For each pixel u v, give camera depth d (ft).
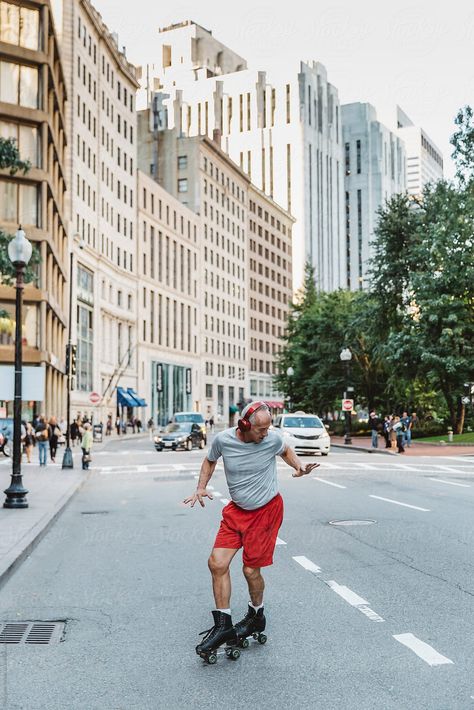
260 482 19.13
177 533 39.55
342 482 67.97
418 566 29.12
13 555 31.09
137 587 26.78
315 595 24.64
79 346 225.35
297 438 108.78
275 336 469.57
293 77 573.74
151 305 305.73
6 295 152.76
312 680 16.75
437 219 161.07
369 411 208.74
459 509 47.39
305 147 573.74
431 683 16.35
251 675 17.21
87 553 34.14
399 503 50.88
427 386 186.80
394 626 20.85
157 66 587.27
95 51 247.70
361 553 32.04
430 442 143.95
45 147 159.43
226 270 397.60
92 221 240.94
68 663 18.49
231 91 581.53
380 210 179.32
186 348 342.85
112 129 267.39
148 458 114.01
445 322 153.69
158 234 314.96
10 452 121.80
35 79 161.07
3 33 160.15
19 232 50.01
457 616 21.79
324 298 235.61
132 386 284.00
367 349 200.23
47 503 51.93
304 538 36.17
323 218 604.90
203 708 15.33
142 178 297.33
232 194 408.05
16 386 49.62
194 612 23.11
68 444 92.22
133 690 16.48
